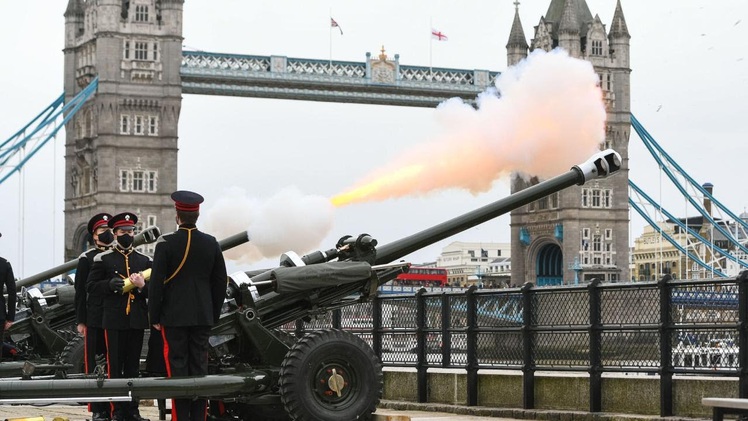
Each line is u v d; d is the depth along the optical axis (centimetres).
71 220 16825
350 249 1745
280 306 1700
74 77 16725
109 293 1827
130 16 16038
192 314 1597
